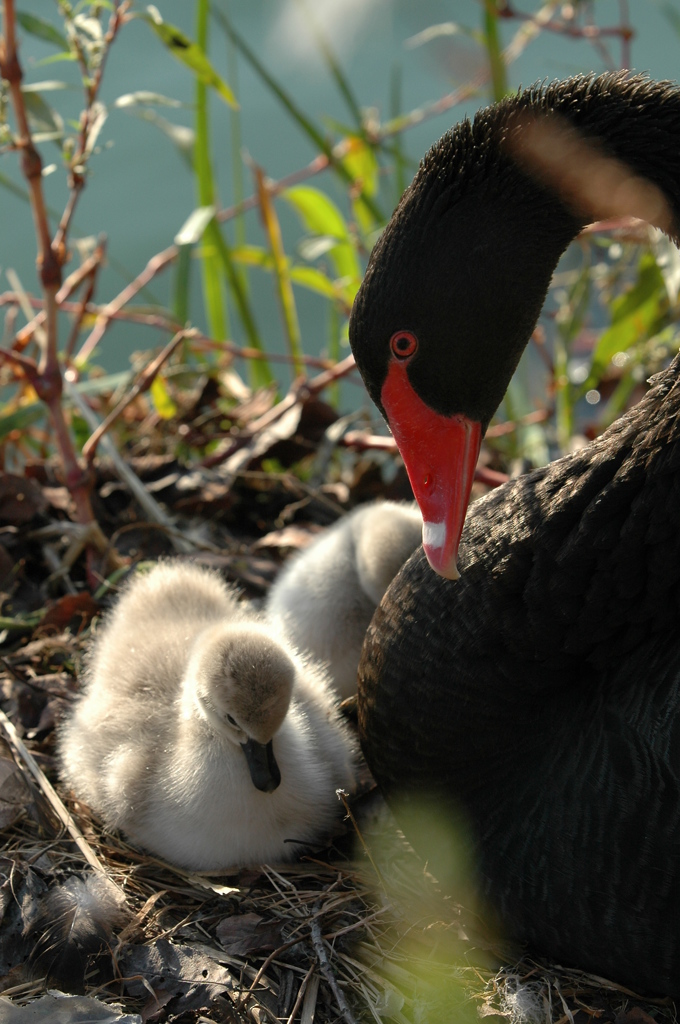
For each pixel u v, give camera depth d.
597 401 8.68
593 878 3.63
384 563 5.11
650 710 3.64
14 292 7.52
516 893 3.81
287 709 4.14
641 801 3.57
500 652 3.79
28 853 4.15
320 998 3.77
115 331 10.05
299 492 6.79
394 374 3.65
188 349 7.83
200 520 6.51
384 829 4.55
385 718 3.99
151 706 4.71
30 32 5.83
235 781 4.25
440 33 7.02
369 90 11.40
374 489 6.93
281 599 5.60
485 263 3.55
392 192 8.77
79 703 4.89
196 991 3.69
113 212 10.44
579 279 7.88
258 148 11.34
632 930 3.62
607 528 3.68
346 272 8.05
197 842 4.30
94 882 4.03
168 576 5.38
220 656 4.17
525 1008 3.67
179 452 7.18
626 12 8.12
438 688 3.85
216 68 11.45
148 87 10.81
